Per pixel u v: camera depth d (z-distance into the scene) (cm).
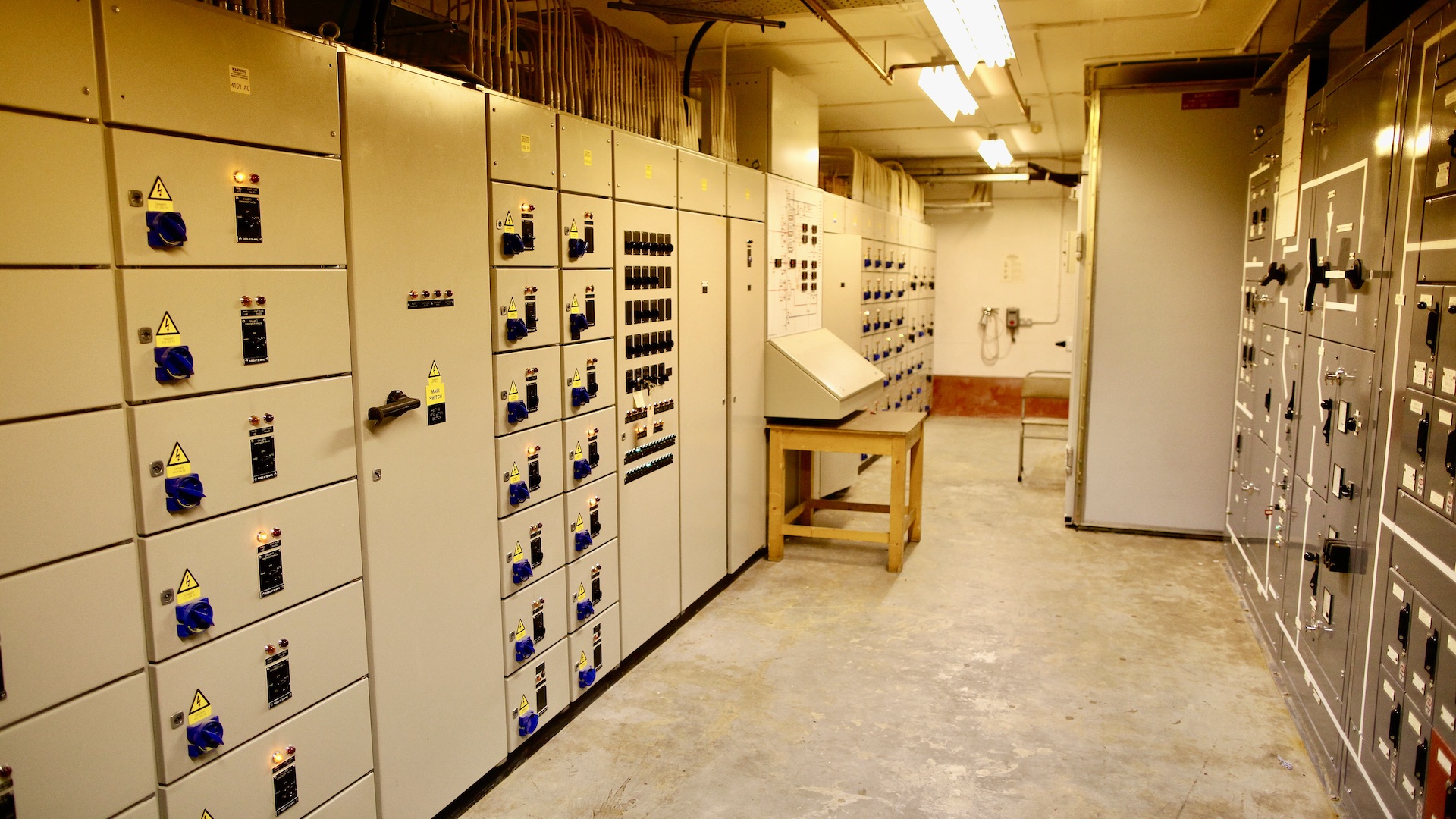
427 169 224
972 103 527
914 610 411
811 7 364
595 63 316
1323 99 297
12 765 143
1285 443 339
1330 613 264
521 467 269
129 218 154
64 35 143
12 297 139
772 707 317
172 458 164
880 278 729
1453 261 182
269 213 181
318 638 199
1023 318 996
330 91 194
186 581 168
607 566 323
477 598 253
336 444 201
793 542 522
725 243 418
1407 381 207
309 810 200
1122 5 421
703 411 402
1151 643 373
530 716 277
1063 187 962
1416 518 198
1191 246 505
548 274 278
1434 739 183
